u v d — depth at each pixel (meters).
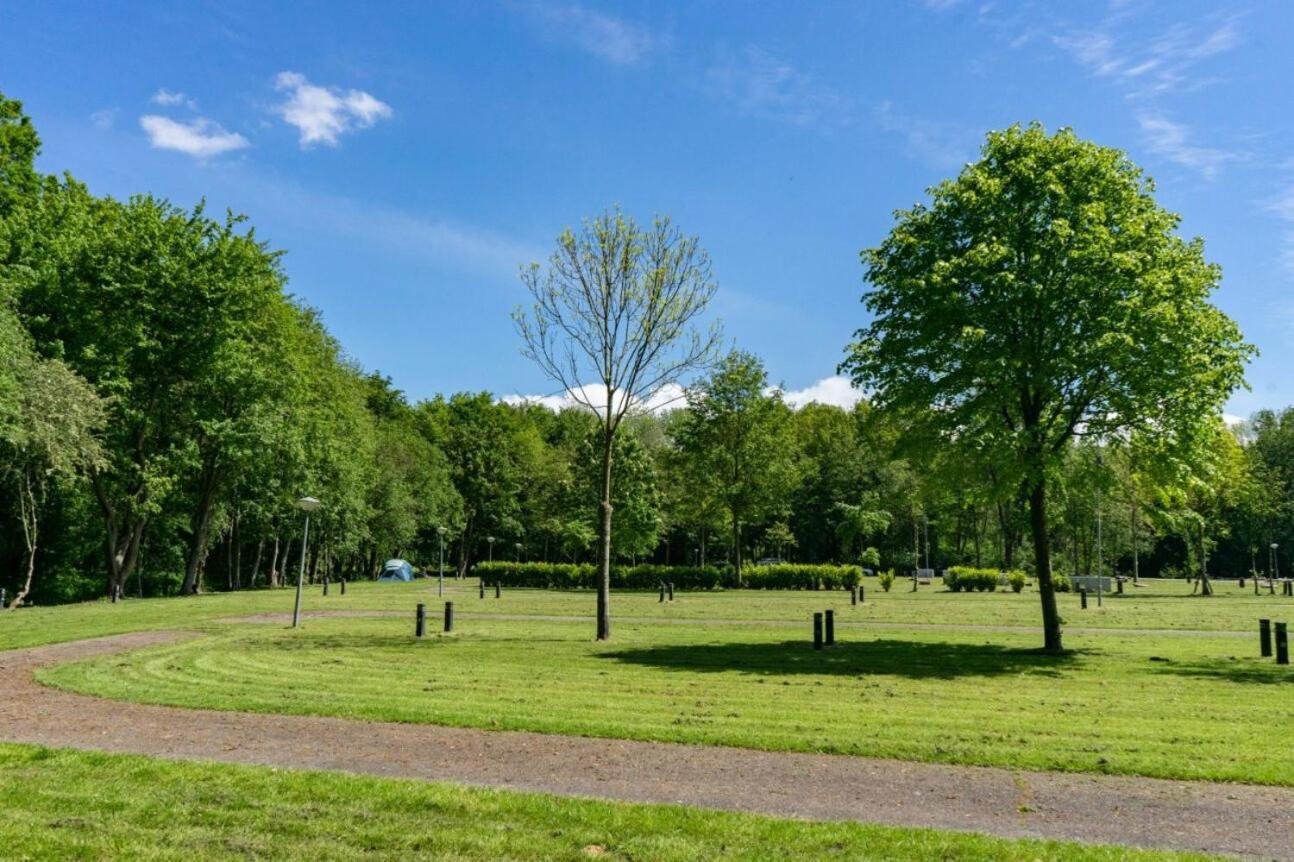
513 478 77.62
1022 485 19.81
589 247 21.30
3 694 12.13
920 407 19.61
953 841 6.03
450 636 21.91
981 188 18.39
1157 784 7.70
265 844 5.85
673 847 5.83
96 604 33.38
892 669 15.75
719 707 11.21
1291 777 7.84
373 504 62.06
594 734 9.47
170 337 36.50
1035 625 26.45
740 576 53.12
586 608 33.81
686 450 55.88
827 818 6.64
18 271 31.61
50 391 27.61
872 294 20.36
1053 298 17.72
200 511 42.59
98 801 6.78
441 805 6.73
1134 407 17.91
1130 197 18.41
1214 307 18.20
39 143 36.03
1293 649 19.66
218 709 10.95
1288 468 76.88
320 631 22.94
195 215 38.41
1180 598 43.75
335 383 53.56
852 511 73.44
